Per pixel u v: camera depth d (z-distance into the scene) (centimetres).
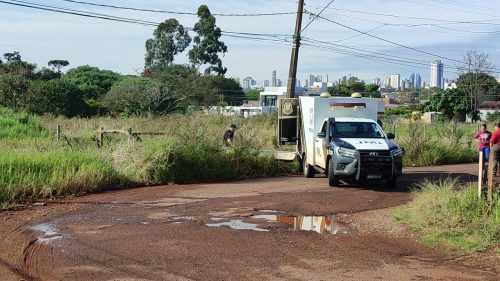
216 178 1673
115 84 5788
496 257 770
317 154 1656
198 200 1242
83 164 1373
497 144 1773
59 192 1251
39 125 2709
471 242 828
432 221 941
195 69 6241
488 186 939
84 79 6725
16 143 1931
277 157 1891
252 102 9406
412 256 784
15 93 4428
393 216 1038
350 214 1097
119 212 1077
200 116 2419
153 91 3984
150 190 1395
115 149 1582
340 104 1698
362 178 1415
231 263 732
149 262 728
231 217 1052
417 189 1410
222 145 1777
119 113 4141
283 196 1313
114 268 698
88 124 2866
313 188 1471
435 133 2683
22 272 678
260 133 2219
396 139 2398
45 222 970
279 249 810
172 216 1048
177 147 1611
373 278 677
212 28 6944
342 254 789
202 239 862
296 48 2767
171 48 7019
